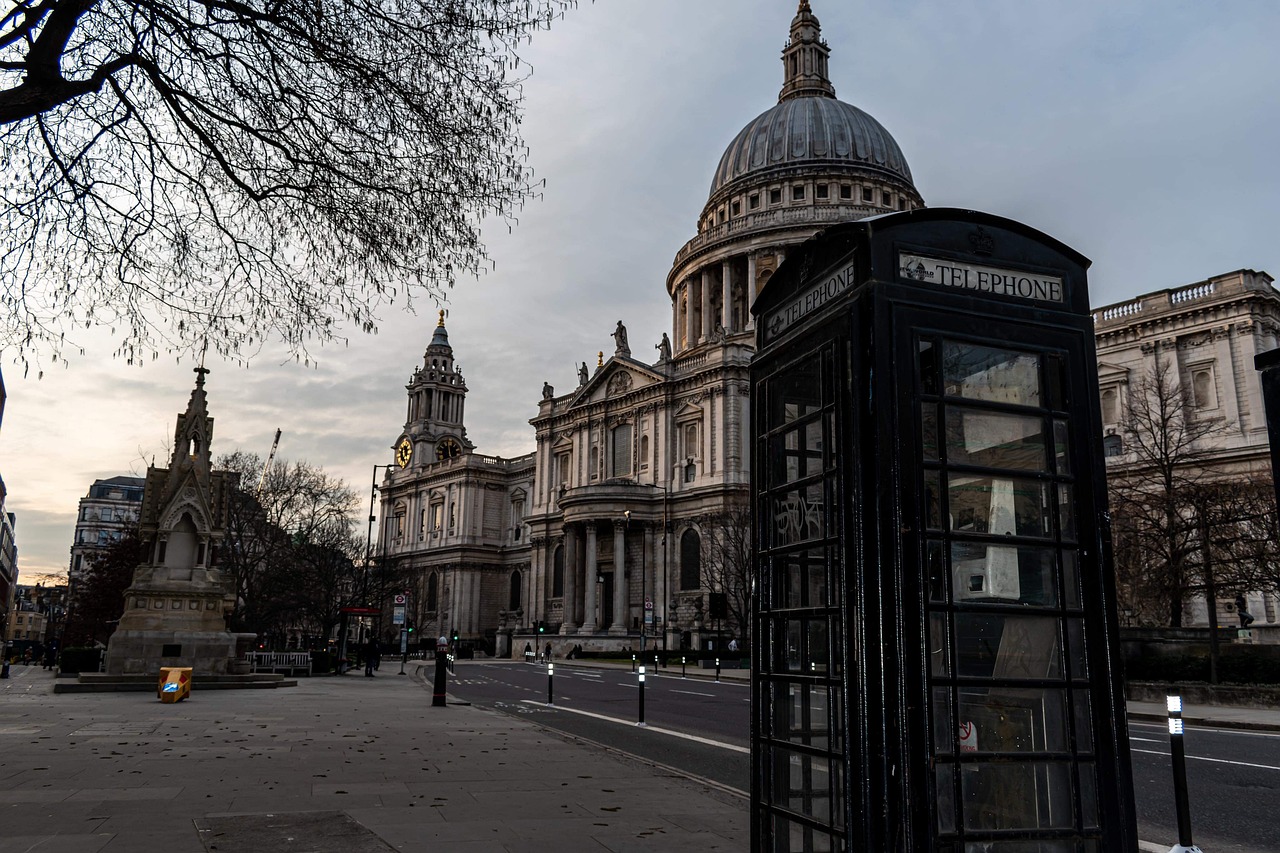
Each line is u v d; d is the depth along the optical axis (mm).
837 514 4867
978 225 5023
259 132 13578
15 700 25875
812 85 116500
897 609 4359
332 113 13867
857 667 4500
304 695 29562
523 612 109938
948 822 4340
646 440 88688
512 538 117062
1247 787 13336
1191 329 60062
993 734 4625
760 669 5684
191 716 21078
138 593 32594
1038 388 5031
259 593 63344
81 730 17688
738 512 71562
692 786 12109
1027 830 4418
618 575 82938
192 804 10109
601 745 16797
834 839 4762
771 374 5871
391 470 135625
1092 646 4762
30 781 11609
